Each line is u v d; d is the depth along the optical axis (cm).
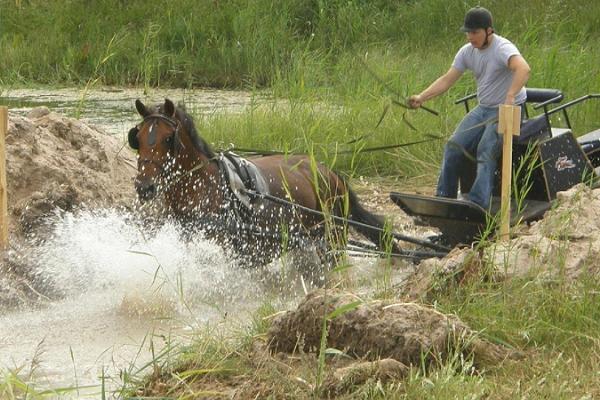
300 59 1900
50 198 1033
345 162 1468
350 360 715
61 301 966
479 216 954
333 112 1612
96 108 2045
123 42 2506
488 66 1016
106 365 786
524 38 1930
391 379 670
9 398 662
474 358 709
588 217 895
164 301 916
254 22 2539
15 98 2178
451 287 808
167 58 2489
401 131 1513
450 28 2494
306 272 981
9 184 1040
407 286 834
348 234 1057
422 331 707
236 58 2464
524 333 737
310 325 733
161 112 913
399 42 2452
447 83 1048
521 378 682
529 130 997
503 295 791
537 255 827
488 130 999
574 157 1003
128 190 1121
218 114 1678
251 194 942
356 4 2612
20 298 948
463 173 1054
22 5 2702
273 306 891
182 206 922
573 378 673
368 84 1756
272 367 692
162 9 2639
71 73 2455
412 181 1424
